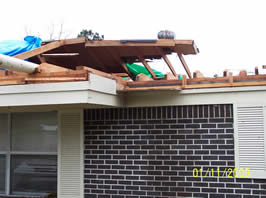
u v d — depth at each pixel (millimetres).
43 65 5660
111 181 6727
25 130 7801
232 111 6125
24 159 7797
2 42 8664
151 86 6570
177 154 6367
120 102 6559
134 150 6629
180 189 6309
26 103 5711
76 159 7004
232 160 6062
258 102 5957
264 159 5855
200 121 6285
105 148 6824
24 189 7738
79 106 6438
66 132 7117
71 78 5418
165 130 6473
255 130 5941
